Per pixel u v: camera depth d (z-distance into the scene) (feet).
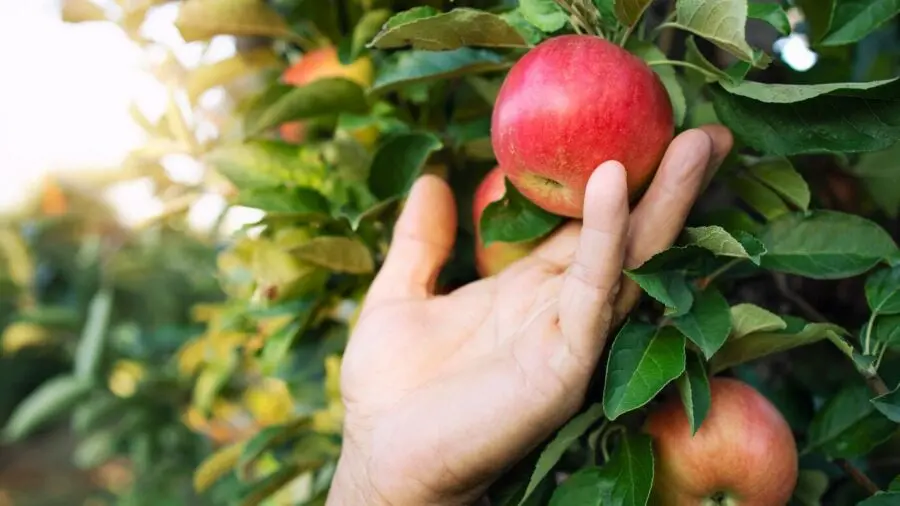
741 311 1.60
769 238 1.75
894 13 1.68
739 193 1.81
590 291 1.49
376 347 1.76
